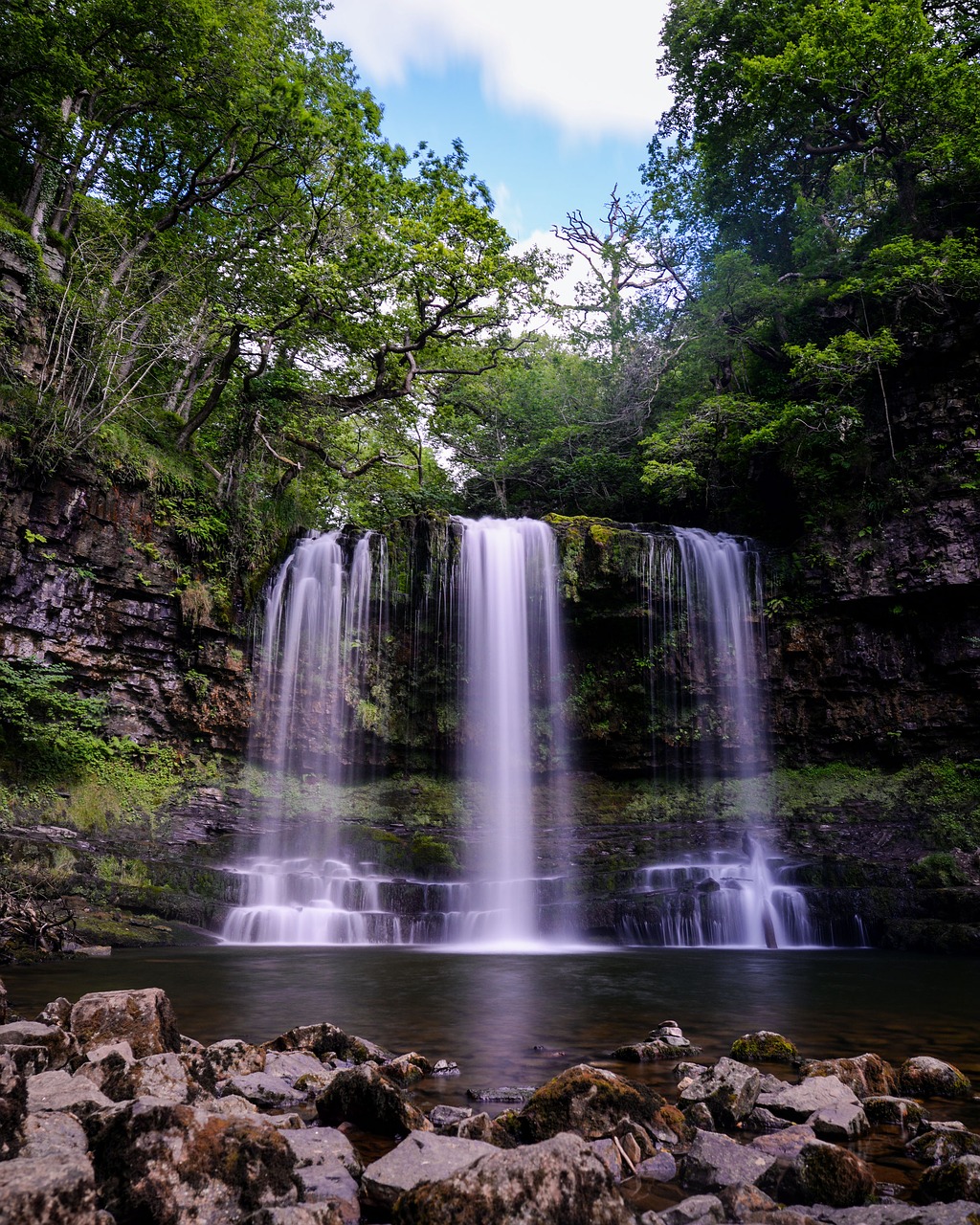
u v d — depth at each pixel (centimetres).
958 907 1227
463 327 2138
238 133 2077
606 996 733
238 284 2086
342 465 2433
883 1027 599
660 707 2045
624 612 2002
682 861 1579
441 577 1988
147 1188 243
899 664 1900
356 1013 627
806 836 1744
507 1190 233
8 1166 221
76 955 923
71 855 1179
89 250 1916
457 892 1325
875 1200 281
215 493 1883
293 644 1900
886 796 1828
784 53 2216
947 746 1842
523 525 2031
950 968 977
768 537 2219
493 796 1942
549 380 3219
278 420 2116
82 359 1628
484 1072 451
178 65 1977
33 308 1666
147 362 1986
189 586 1758
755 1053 478
